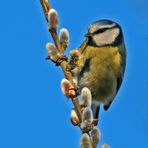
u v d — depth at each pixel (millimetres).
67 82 4449
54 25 4664
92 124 3988
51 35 4703
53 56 4641
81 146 3723
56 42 4680
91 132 3975
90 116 4004
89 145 3717
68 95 4387
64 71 4617
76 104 4328
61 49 4672
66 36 4703
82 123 3984
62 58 4645
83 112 4020
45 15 4719
